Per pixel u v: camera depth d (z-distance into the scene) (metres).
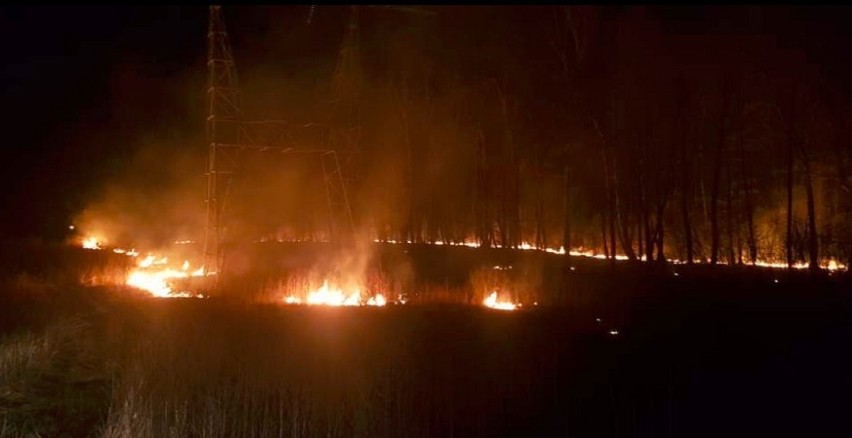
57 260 28.53
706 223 31.30
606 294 20.55
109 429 7.97
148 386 10.07
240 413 9.19
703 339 14.47
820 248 28.05
